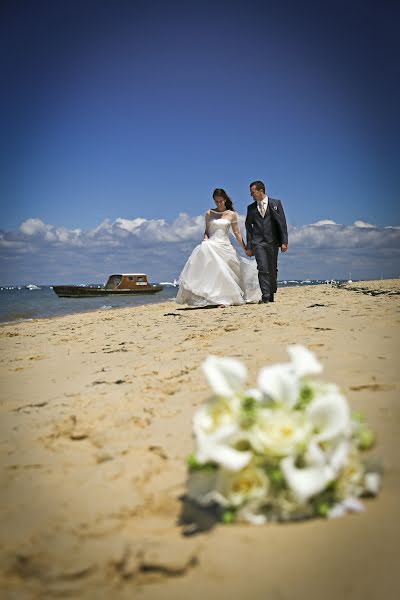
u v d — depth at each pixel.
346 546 1.51
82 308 20.02
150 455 2.43
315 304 9.21
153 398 3.39
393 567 1.40
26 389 4.10
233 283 11.07
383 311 7.02
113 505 1.96
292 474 1.57
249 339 5.50
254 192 10.73
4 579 1.55
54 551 1.67
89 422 2.99
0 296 34.69
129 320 10.53
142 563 1.54
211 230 11.38
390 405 2.69
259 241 10.89
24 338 8.38
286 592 1.36
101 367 4.85
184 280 11.23
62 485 2.18
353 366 3.62
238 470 1.65
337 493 1.68
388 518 1.62
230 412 1.78
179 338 6.32
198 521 1.76
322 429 1.68
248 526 1.68
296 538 1.58
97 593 1.45
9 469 2.39
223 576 1.45
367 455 1.83
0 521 1.89
